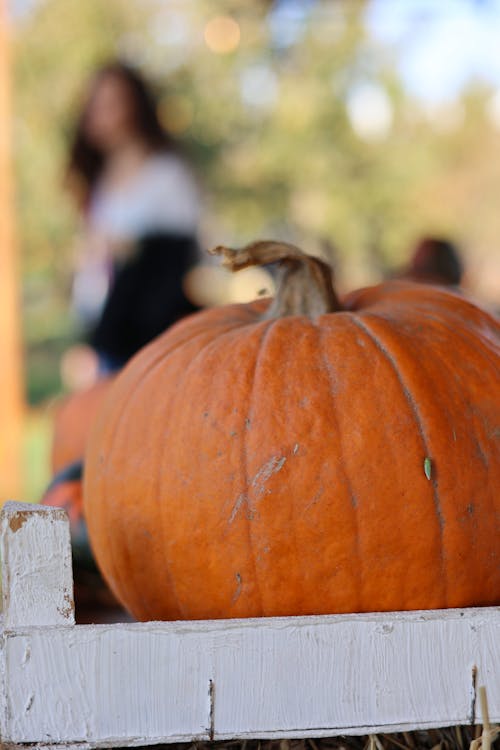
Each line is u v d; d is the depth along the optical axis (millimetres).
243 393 1231
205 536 1217
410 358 1240
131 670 1129
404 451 1206
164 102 10281
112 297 2695
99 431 1324
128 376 1334
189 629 1132
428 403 1222
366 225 12453
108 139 2879
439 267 4215
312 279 1325
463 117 15875
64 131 9531
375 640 1140
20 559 1131
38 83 9906
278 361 1243
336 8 11273
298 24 11477
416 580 1203
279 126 11836
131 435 1274
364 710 1138
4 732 1122
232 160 11750
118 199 2846
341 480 1198
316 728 1136
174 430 1245
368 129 12773
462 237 14500
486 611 1148
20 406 4270
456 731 1196
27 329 10430
